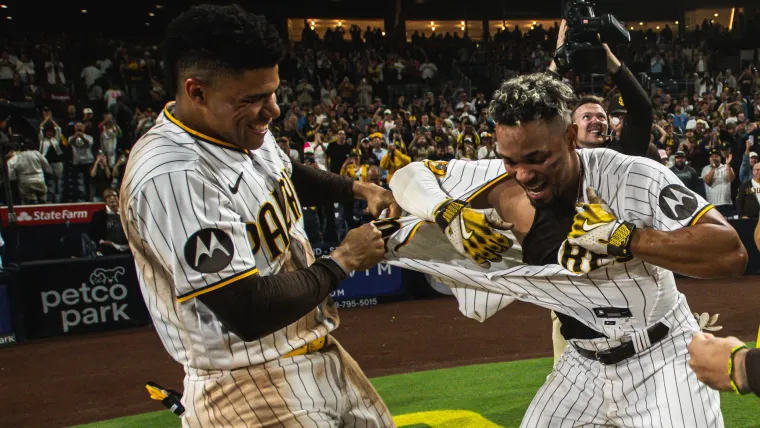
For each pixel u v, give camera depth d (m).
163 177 1.80
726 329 6.89
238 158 1.96
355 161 11.06
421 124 15.88
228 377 1.98
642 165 2.06
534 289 2.30
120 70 19.28
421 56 25.66
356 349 6.68
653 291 2.17
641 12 31.77
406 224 2.42
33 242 9.75
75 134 12.68
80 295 7.82
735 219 9.81
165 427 4.68
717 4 31.52
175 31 1.79
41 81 18.97
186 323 1.93
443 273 2.48
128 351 6.97
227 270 1.77
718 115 17.77
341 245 1.98
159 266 1.95
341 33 27.05
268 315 1.80
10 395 5.68
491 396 4.94
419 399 4.98
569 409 2.43
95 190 12.38
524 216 2.27
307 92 19.17
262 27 1.78
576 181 2.12
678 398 2.20
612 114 4.16
